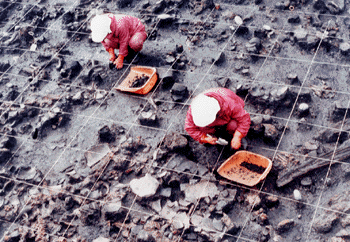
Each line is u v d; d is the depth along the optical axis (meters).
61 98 3.98
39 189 3.26
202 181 3.04
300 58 3.88
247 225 2.78
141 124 3.60
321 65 3.76
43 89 4.15
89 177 3.23
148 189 3.02
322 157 3.00
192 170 3.11
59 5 5.22
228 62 4.00
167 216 2.90
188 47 4.25
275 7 4.40
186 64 4.09
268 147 3.24
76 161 3.43
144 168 3.24
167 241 2.75
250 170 3.07
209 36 4.31
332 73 3.67
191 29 4.42
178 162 3.18
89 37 4.61
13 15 5.28
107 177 3.22
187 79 3.93
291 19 4.19
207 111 2.65
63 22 4.91
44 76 4.26
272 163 3.09
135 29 3.90
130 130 3.59
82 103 3.93
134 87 3.88
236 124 2.96
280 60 3.90
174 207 2.95
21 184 3.33
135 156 3.35
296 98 3.49
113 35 3.79
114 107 3.83
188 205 2.93
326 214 2.71
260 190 2.96
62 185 3.26
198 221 2.83
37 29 4.90
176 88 3.68
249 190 2.96
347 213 2.66
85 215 2.92
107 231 2.88
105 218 2.95
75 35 4.69
